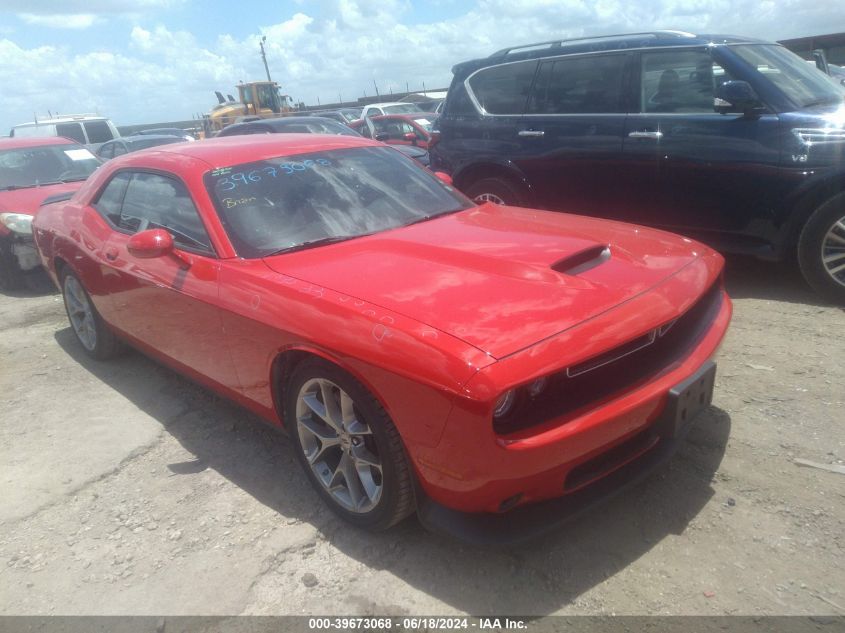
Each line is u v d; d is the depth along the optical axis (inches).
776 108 187.5
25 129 665.6
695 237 207.8
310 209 134.3
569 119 227.0
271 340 110.4
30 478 134.7
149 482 129.7
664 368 100.6
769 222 189.8
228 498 122.0
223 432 146.2
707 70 200.5
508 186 247.4
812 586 89.6
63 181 311.6
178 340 140.3
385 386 91.6
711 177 197.8
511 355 85.0
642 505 108.5
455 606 92.5
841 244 181.6
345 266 114.7
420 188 152.6
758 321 177.8
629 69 215.0
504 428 85.5
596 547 100.7
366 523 105.7
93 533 115.9
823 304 186.4
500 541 90.3
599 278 105.1
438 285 102.8
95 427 153.5
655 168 208.7
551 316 92.4
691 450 121.4
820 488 108.2
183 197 138.7
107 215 167.5
